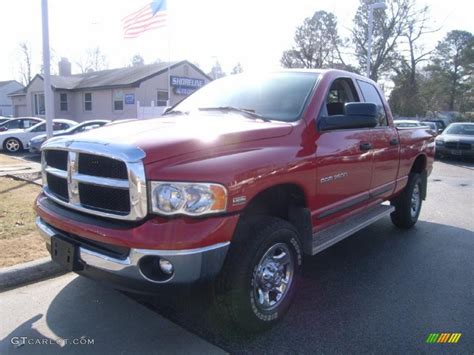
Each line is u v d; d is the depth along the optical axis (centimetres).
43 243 495
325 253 531
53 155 342
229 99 435
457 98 6288
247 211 344
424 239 596
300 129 364
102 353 302
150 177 271
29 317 349
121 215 283
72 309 363
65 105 3134
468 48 5938
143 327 337
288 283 351
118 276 284
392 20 4581
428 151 662
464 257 520
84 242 303
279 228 326
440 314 371
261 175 307
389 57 4700
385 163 507
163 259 271
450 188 1045
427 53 4825
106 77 3112
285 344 320
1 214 619
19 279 413
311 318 360
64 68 3662
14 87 6744
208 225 275
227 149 304
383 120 532
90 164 299
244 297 306
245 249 305
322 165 376
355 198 450
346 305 385
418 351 314
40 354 299
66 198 327
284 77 436
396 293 413
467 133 1748
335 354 308
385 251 540
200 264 273
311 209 376
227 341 321
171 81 2814
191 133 308
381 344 322
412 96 4938
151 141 287
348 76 473
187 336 326
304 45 4881
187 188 272
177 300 382
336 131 409
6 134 1805
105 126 360
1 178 962
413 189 629
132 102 2705
